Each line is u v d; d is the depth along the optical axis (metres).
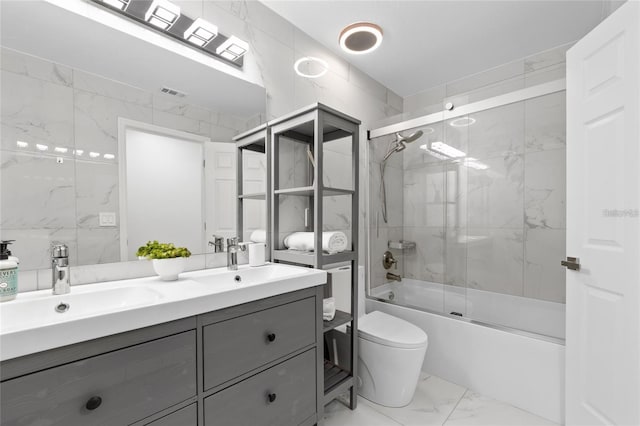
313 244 1.62
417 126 2.49
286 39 1.94
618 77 1.17
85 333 0.71
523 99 2.03
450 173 2.41
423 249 2.55
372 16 1.90
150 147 1.34
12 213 1.00
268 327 1.17
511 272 2.21
